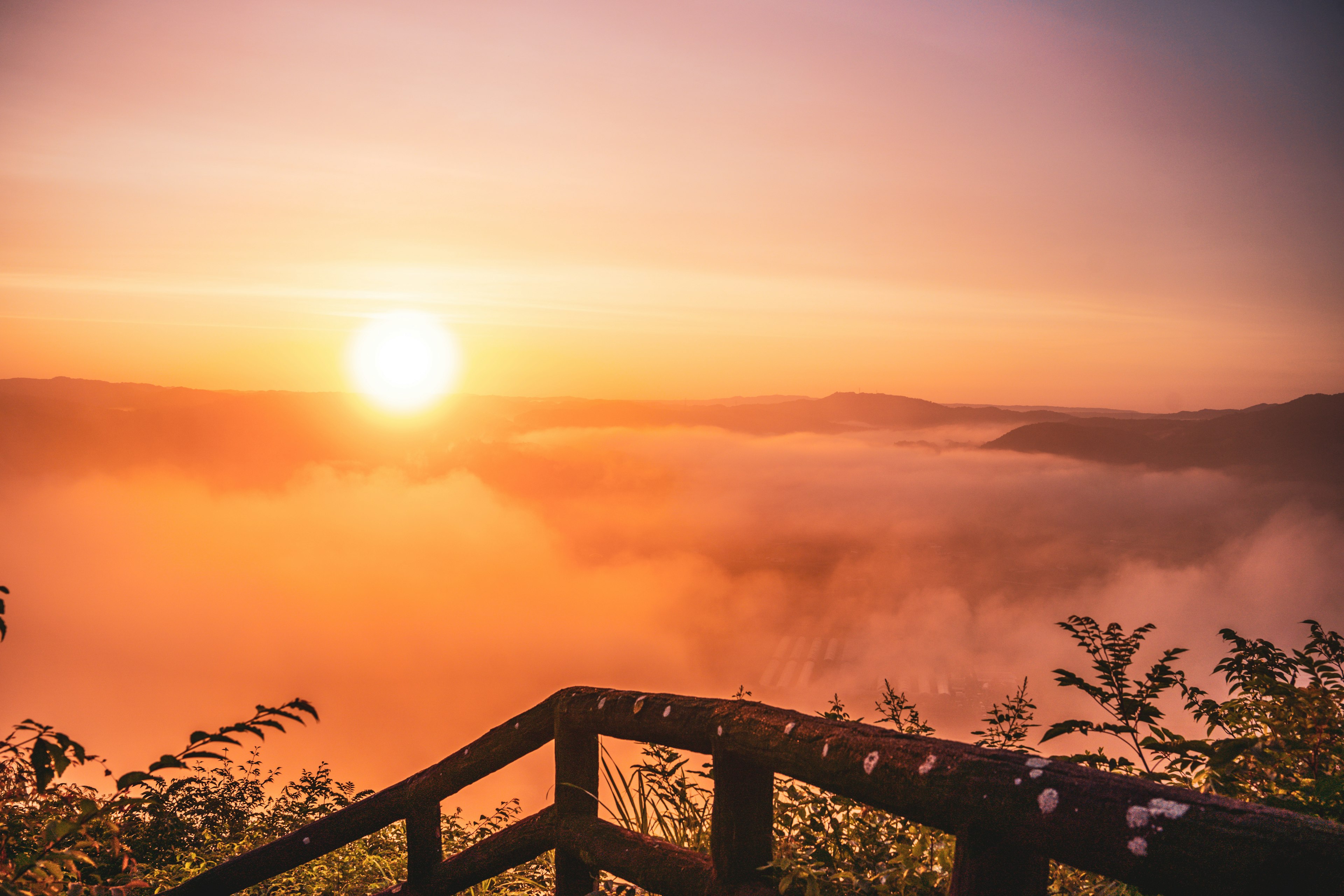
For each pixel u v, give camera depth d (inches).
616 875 82.9
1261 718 110.1
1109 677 112.3
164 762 76.3
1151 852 41.7
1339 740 101.5
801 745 63.1
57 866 81.2
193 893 120.8
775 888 69.4
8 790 85.2
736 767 71.1
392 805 110.3
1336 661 126.2
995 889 49.6
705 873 73.5
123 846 91.7
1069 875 85.5
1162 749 81.6
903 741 56.7
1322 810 80.7
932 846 87.3
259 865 117.6
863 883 74.2
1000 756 50.9
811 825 102.6
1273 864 37.4
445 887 104.6
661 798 123.8
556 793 92.4
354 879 206.2
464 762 102.3
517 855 97.1
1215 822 39.9
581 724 88.6
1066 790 46.3
